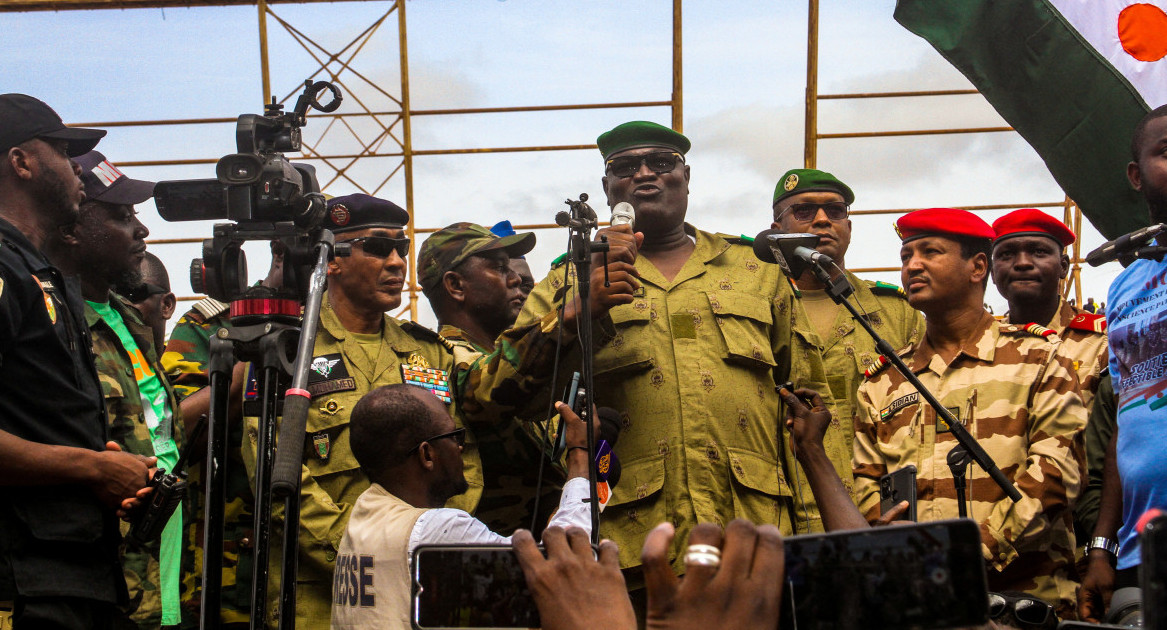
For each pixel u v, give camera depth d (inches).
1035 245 216.1
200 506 171.6
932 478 163.3
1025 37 226.8
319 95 124.5
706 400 163.6
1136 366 133.0
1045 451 158.1
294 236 114.7
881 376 178.4
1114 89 219.9
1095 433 170.6
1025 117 228.8
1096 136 221.8
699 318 170.2
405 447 125.2
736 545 42.6
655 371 165.5
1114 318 139.1
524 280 248.5
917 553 42.0
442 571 50.0
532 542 49.2
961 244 174.6
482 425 175.5
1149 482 127.0
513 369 162.6
